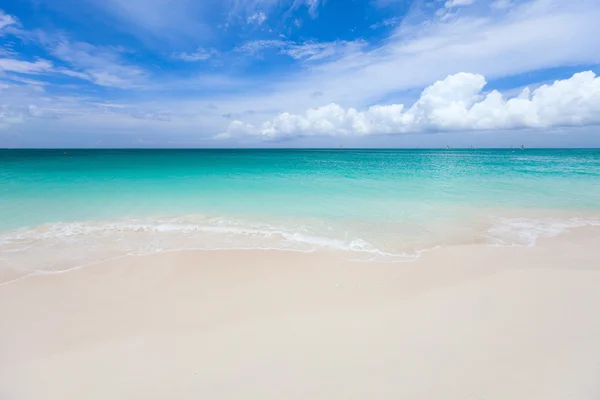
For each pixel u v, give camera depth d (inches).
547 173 953.5
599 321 173.5
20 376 139.0
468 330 166.9
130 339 163.0
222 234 340.2
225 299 203.9
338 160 1818.4
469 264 259.4
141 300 203.0
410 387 128.9
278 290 216.1
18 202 482.3
